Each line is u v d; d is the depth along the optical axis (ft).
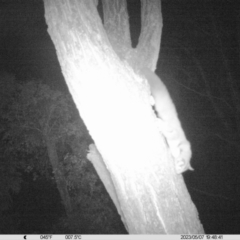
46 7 9.53
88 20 9.16
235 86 51.11
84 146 49.06
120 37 10.14
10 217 50.21
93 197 49.73
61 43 9.29
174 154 12.98
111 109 8.77
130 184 8.89
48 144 49.57
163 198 8.79
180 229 8.83
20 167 49.88
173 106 12.82
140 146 8.76
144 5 10.93
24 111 48.03
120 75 9.09
